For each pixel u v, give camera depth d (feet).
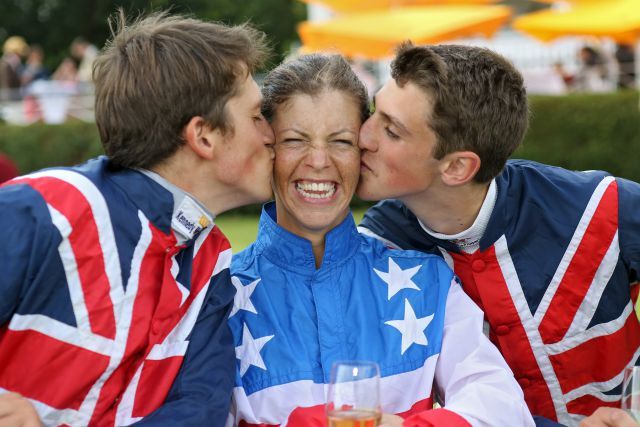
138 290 9.84
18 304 9.24
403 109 11.39
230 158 10.47
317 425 10.10
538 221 12.22
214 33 10.50
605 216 12.09
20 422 9.04
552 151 54.90
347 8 67.56
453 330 11.34
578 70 66.13
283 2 132.98
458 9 62.54
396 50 11.91
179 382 10.14
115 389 9.76
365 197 11.91
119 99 10.29
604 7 62.64
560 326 12.24
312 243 11.66
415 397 11.03
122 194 9.98
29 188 9.37
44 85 69.87
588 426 10.10
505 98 11.64
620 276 12.23
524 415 10.53
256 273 11.51
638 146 53.78
